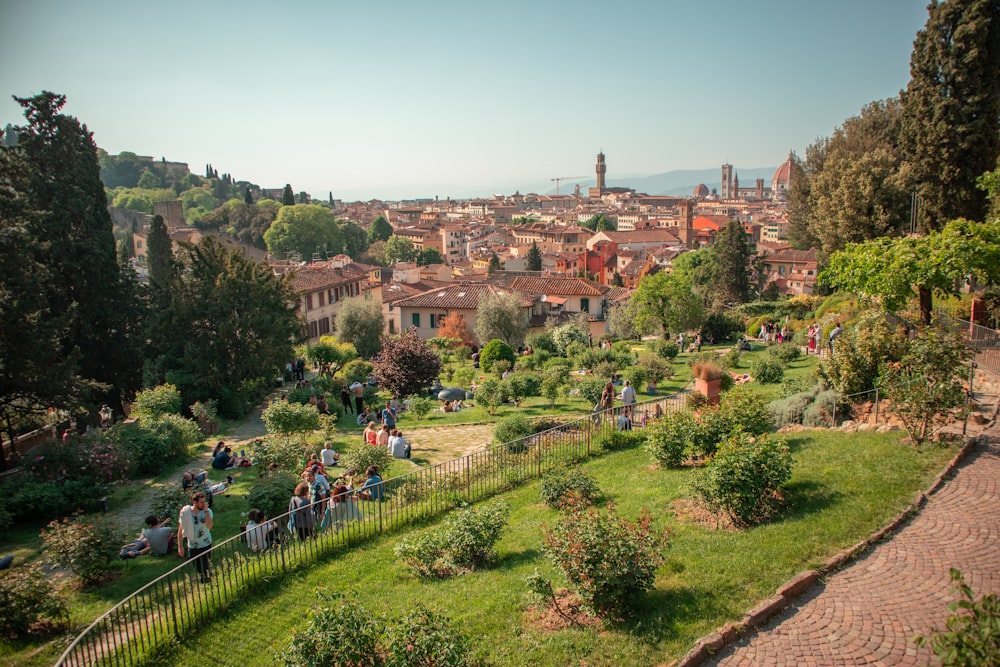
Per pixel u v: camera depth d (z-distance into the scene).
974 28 27.94
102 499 17.61
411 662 7.55
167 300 33.75
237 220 140.12
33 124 32.59
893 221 36.03
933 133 29.77
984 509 10.64
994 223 20.05
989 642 5.08
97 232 34.06
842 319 29.41
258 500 15.20
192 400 30.66
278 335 33.69
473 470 16.64
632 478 15.69
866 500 11.27
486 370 35.44
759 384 25.95
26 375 22.38
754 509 11.31
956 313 22.64
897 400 13.68
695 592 9.15
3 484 17.94
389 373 30.00
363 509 14.53
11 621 10.48
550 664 8.08
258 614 10.80
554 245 160.00
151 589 12.14
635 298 44.44
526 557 11.74
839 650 7.79
